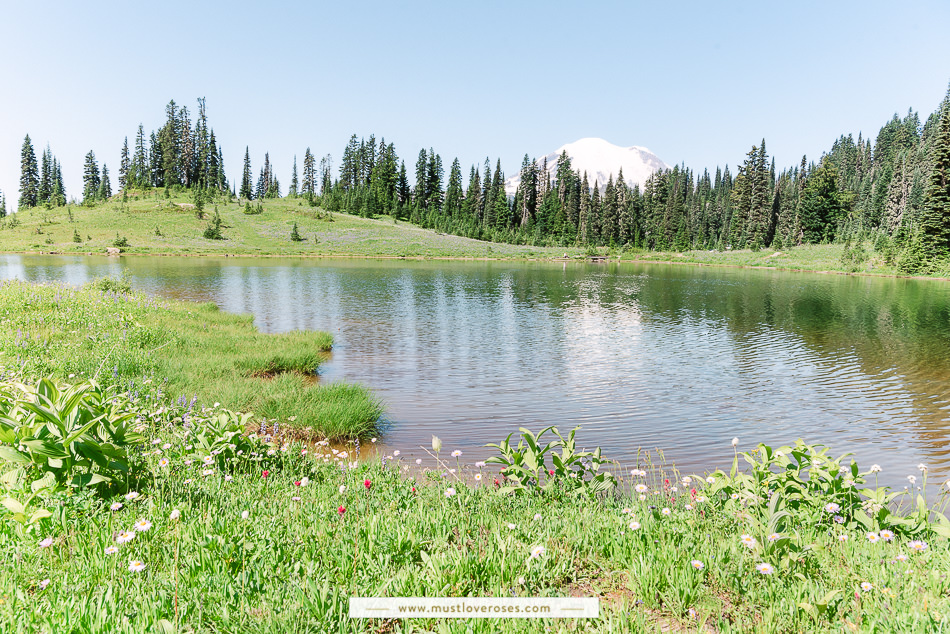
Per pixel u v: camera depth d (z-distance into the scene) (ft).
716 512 14.43
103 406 14.33
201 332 57.62
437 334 70.64
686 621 9.38
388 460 26.27
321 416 31.04
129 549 10.52
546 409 37.70
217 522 12.03
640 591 10.13
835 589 10.00
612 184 423.64
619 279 181.68
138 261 223.51
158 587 9.27
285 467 19.16
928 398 41.65
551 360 55.36
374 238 360.28
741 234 378.12
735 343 66.59
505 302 108.78
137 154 469.98
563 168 489.67
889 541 13.37
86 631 7.84
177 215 375.86
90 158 472.44
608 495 17.69
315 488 16.69
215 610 8.79
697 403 39.81
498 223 450.30
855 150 520.83
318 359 51.08
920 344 66.18
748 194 379.55
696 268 266.57
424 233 400.26
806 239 351.67
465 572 10.48
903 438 32.37
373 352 58.29
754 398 41.42
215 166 487.61
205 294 112.57
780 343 66.64
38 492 11.73
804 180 410.11
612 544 12.03
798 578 10.49
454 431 32.45
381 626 9.03
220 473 16.83
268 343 55.11
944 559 11.66
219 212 402.72
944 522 13.82
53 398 13.42
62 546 10.39
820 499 14.76
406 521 13.23
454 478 22.40
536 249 376.48
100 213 371.35
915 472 26.78
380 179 489.26
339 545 11.67
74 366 33.01
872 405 39.78
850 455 29.48
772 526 11.94
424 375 48.03
